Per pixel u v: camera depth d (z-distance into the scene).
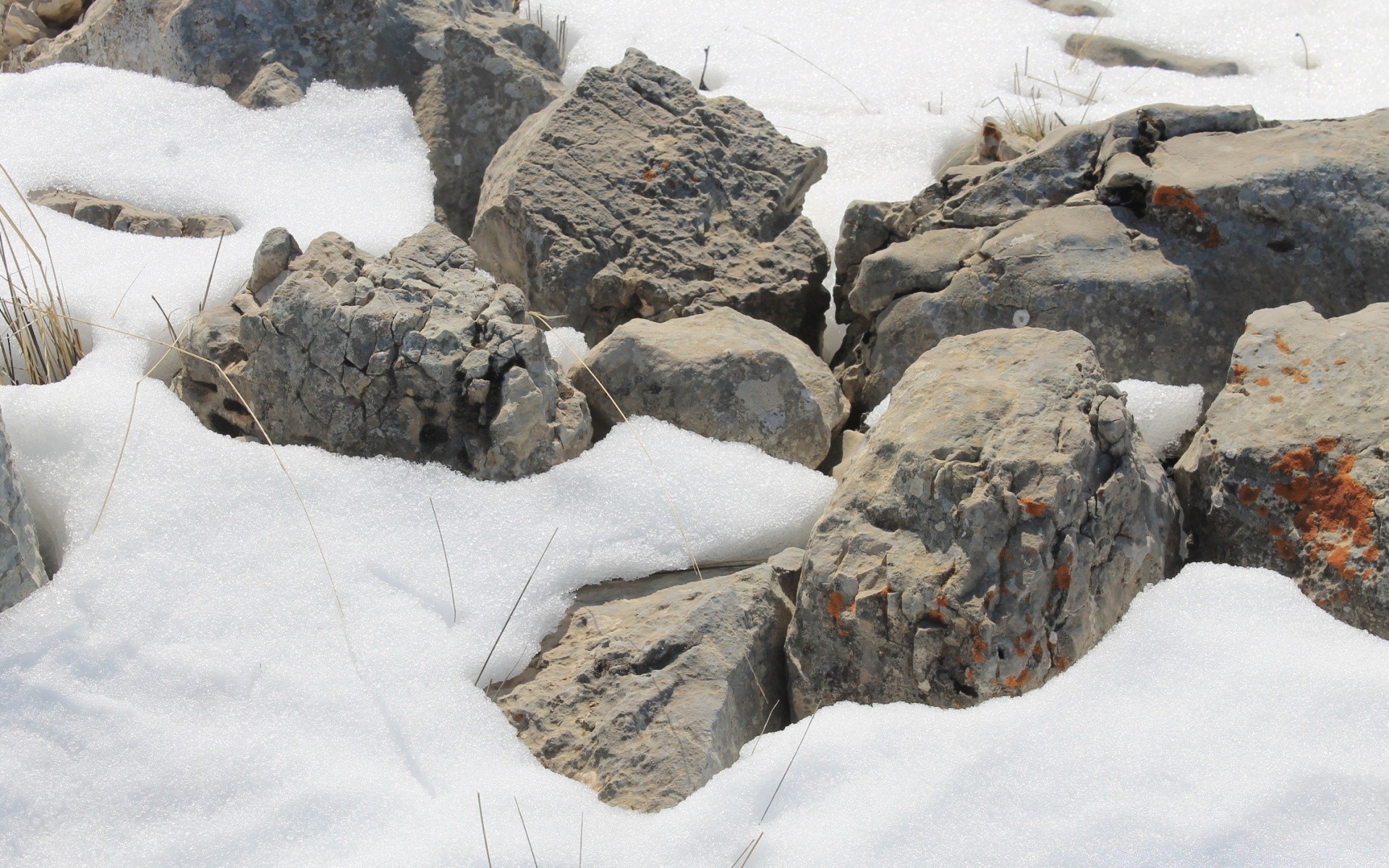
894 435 3.03
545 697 2.91
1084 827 2.44
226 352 3.71
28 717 2.71
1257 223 3.96
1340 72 6.77
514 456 3.41
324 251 3.92
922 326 4.04
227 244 4.32
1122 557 2.91
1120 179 4.09
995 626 2.71
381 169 4.92
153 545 3.11
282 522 3.22
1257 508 3.08
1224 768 2.52
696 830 2.50
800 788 2.58
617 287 4.35
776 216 4.72
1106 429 2.94
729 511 3.39
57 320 3.81
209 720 2.74
